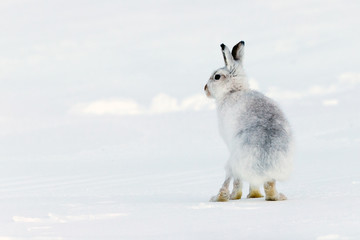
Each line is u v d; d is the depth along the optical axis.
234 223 11.19
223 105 18.31
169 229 10.92
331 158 29.14
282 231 10.12
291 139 16.14
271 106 16.66
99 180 25.52
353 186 17.67
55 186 23.75
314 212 12.05
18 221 12.86
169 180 24.36
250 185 17.80
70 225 11.91
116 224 11.77
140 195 18.92
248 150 15.74
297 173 23.45
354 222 10.65
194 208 13.90
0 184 25.28
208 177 24.83
